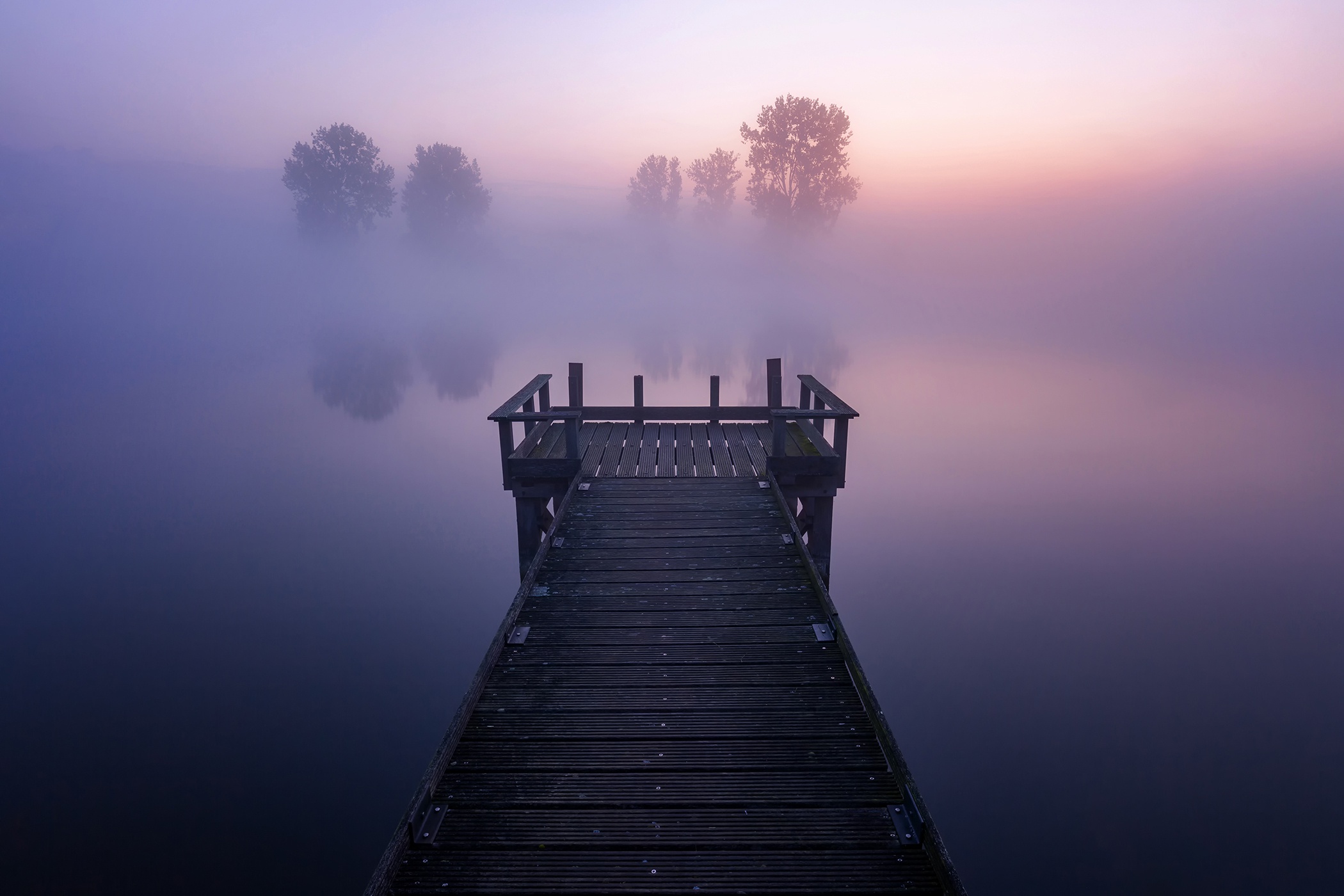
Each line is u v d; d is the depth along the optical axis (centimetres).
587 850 270
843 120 5356
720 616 470
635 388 998
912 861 265
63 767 600
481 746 334
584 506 694
